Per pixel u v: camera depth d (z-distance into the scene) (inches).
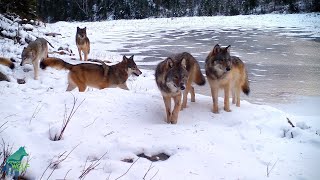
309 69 277.3
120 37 502.3
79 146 89.6
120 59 313.4
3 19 356.2
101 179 74.7
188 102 149.7
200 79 145.9
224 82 136.5
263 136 108.7
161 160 90.1
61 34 461.1
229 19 842.8
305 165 87.4
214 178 79.4
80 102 120.0
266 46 410.0
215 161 87.5
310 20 746.8
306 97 195.5
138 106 127.4
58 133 95.3
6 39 301.3
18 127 95.7
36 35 370.9
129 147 92.7
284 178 80.4
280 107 175.0
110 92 136.0
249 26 677.9
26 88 146.3
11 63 213.5
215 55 137.9
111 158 87.6
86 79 170.6
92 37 494.0
